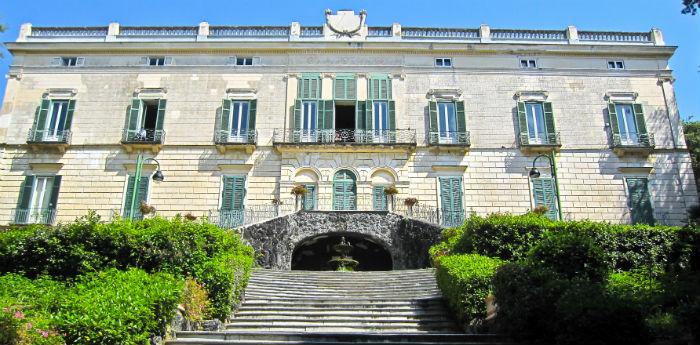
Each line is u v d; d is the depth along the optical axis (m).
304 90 32.69
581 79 33.12
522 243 17.69
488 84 32.97
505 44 33.28
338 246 24.83
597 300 10.41
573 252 13.48
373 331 13.81
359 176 30.70
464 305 13.45
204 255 15.30
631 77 33.16
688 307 9.94
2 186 30.59
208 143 31.55
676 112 32.41
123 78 32.75
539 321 11.01
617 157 31.50
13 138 31.41
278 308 15.12
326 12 34.41
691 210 18.27
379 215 26.06
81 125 31.75
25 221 29.84
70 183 30.67
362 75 33.06
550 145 31.22
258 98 32.53
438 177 31.03
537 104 32.66
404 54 33.53
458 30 34.25
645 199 30.67
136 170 28.83
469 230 18.56
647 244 17.62
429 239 24.98
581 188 30.95
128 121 31.61
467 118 32.25
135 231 15.25
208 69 33.03
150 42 33.09
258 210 29.72
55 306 10.45
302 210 26.08
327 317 14.58
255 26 33.91
